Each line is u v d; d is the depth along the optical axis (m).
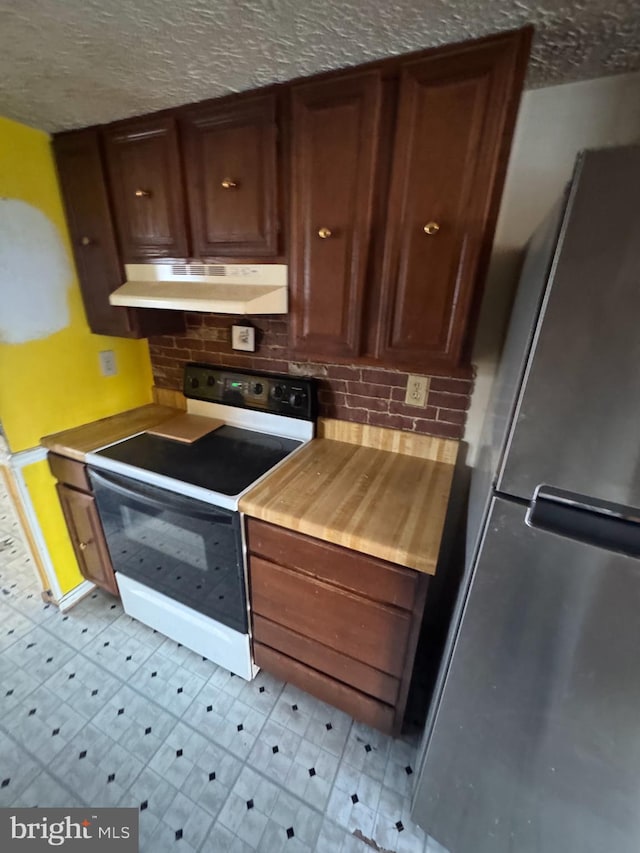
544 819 0.87
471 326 1.00
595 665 0.71
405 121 0.90
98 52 0.88
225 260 1.25
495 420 0.96
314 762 1.32
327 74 0.95
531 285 0.76
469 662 0.84
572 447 0.62
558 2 0.69
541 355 0.60
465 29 0.78
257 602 1.35
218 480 1.33
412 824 1.17
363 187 0.98
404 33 0.79
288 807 1.20
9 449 1.54
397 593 1.07
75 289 1.64
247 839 1.13
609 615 0.67
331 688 1.33
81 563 1.87
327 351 1.19
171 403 2.04
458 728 0.91
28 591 2.01
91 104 1.14
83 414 1.78
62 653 1.68
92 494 1.62
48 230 1.50
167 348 1.94
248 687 1.56
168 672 1.61
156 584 1.60
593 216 0.52
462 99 0.84
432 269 0.98
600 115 1.02
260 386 1.67
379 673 1.21
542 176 1.11
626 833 0.77
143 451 1.54
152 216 1.33
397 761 1.32
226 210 1.19
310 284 1.14
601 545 0.64
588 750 0.76
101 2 0.72
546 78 0.99
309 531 1.12
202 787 1.24
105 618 1.86
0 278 1.40
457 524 1.54
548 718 0.79
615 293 0.54
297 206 1.08
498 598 0.76
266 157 1.08
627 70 0.95
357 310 1.09
